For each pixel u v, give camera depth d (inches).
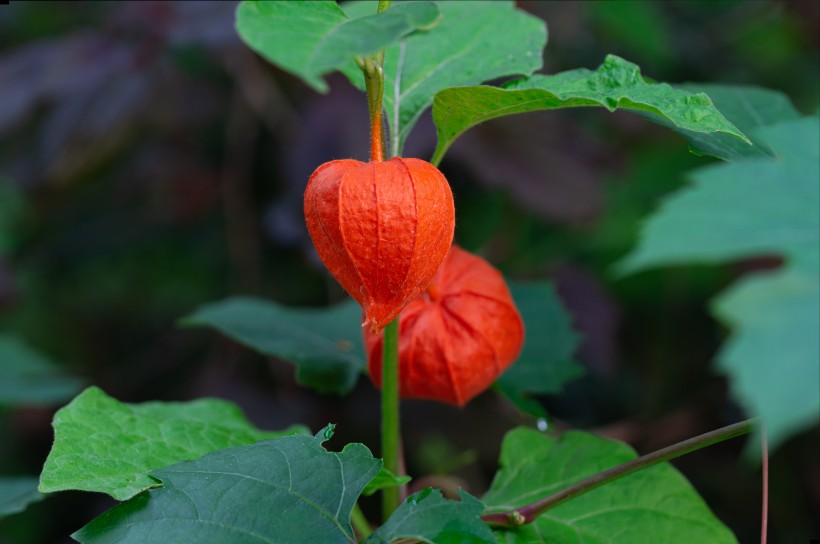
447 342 29.1
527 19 29.8
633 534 28.8
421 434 38.2
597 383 43.8
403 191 26.4
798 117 29.7
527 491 29.5
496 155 37.3
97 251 45.4
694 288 44.5
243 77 39.8
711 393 41.9
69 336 48.4
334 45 24.2
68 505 42.6
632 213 45.0
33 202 45.3
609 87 26.7
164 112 38.8
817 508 40.4
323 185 26.6
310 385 32.7
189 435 29.2
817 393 20.1
